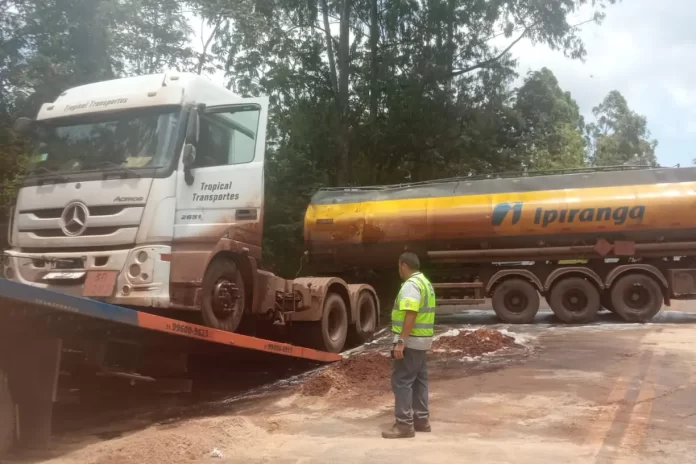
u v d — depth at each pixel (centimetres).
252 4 1777
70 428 612
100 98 721
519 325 1344
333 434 564
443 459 479
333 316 1031
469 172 2122
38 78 1246
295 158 1841
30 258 668
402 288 552
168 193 657
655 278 1332
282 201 1788
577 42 2098
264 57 1916
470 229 1373
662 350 940
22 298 439
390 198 1441
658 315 1497
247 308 798
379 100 2070
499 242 1380
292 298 909
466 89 2125
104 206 661
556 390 700
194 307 670
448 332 1113
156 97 694
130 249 645
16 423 484
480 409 631
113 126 702
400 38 2083
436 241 1399
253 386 831
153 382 672
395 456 490
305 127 1939
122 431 600
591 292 1345
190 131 674
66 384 618
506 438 535
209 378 859
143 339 614
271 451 511
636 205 1305
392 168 2195
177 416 664
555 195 1350
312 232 1459
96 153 694
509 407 635
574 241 1351
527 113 2219
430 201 1406
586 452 490
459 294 1419
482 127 2038
